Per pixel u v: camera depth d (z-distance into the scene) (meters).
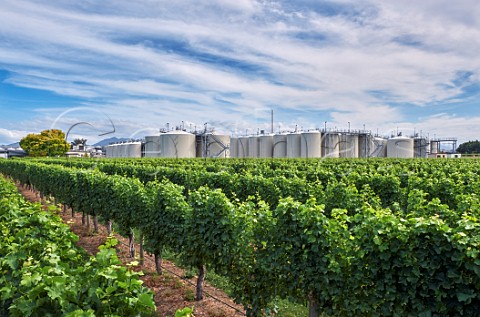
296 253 5.54
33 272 3.91
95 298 3.35
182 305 7.66
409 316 4.54
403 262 4.52
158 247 8.96
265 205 6.29
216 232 6.83
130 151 65.06
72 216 16.66
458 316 4.26
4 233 5.68
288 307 7.56
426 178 13.13
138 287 3.52
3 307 3.76
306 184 12.55
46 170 19.06
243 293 6.62
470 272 4.20
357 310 4.98
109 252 3.86
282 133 61.88
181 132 56.78
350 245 5.12
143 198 9.52
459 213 7.23
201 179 15.70
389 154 63.12
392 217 4.77
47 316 3.27
